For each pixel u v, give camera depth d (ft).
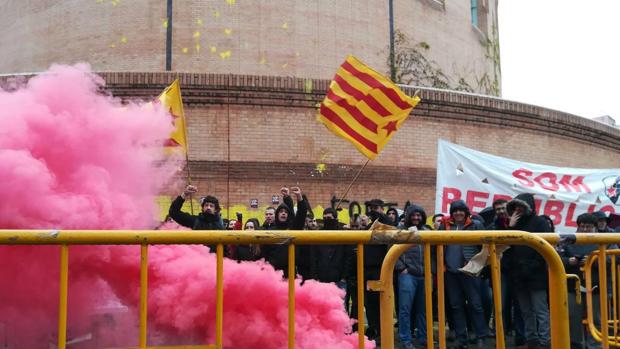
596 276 20.77
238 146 40.91
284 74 52.60
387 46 57.82
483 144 46.11
